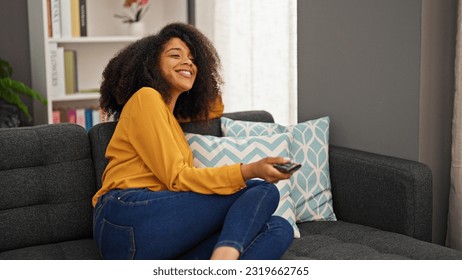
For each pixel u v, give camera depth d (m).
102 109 2.78
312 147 2.84
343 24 3.02
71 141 2.60
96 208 2.40
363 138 2.98
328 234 2.61
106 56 4.90
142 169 2.43
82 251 2.44
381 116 2.88
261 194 2.23
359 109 2.98
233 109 4.36
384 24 2.83
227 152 2.66
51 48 4.38
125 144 2.47
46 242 2.53
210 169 2.26
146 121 2.40
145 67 2.61
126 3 4.79
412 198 2.54
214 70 2.82
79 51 4.79
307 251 2.40
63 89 4.48
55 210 2.54
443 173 2.89
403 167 2.58
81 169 2.61
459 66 2.76
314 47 3.18
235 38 4.30
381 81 2.87
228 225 2.13
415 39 2.71
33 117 4.49
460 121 2.79
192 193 2.27
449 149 2.90
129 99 2.53
